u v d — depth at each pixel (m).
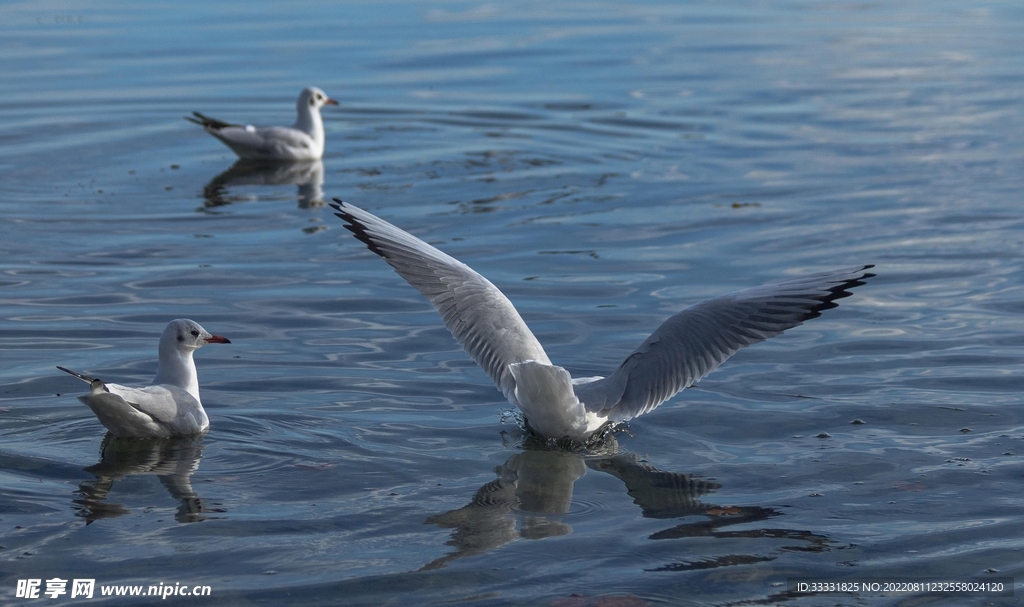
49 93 21.89
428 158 18.03
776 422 8.33
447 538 6.52
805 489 7.19
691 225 13.99
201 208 15.18
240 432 8.09
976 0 34.09
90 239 13.55
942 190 15.31
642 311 10.89
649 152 18.08
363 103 21.92
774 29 29.28
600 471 7.54
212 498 7.01
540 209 14.88
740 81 23.22
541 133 19.50
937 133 18.69
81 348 9.84
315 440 7.96
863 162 17.02
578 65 24.98
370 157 18.23
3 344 9.88
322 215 14.81
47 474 7.34
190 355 8.55
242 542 6.43
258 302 11.20
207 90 22.62
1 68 23.98
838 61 25.11
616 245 13.20
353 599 5.85
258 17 30.67
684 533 6.60
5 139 18.78
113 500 6.95
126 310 10.91
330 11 31.86
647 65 24.92
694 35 28.45
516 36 28.34
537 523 6.74
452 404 8.72
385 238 8.53
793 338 10.19
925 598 5.89
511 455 7.77
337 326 10.51
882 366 9.40
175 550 6.32
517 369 7.55
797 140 18.58
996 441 7.87
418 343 10.07
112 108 21.08
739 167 16.98
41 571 6.05
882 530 6.62
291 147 17.95
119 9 31.72
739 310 7.77
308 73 24.30
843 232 13.52
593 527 6.69
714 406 8.66
